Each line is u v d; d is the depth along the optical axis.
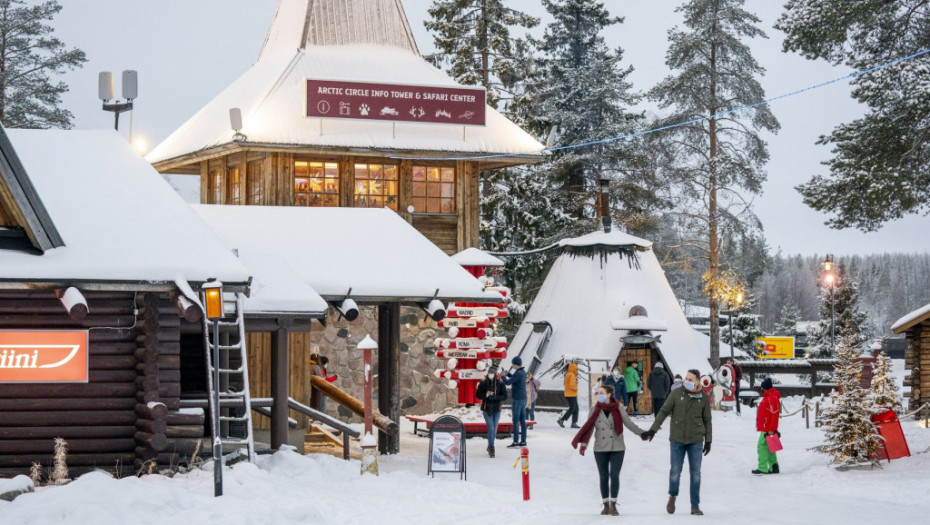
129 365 15.20
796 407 38.38
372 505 14.09
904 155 24.45
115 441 15.10
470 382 26.31
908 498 16.30
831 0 25.53
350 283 19.81
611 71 53.34
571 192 49.12
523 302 46.59
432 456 17.42
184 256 15.02
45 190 15.94
